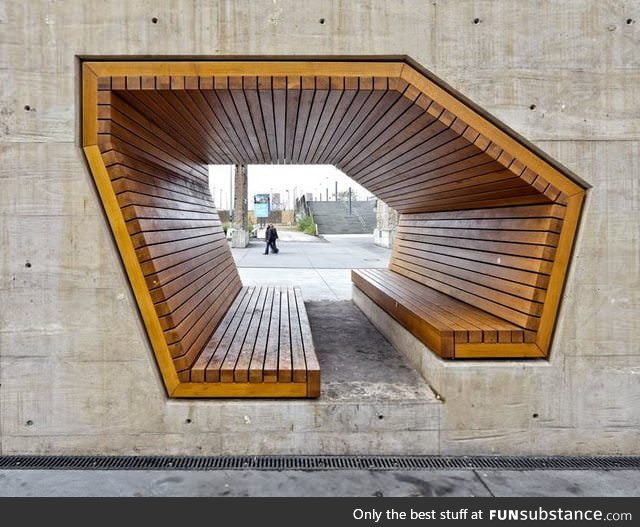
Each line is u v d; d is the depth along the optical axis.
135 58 2.72
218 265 5.02
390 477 2.54
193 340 3.11
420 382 3.24
